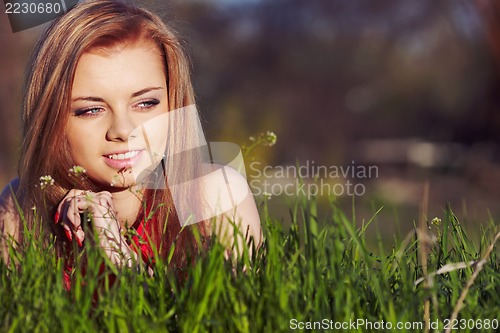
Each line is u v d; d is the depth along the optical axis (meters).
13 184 4.12
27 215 3.83
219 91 40.56
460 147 40.75
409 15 44.66
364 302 2.88
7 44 14.31
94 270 2.92
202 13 39.59
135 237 3.69
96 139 3.65
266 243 3.10
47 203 3.80
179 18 4.52
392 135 55.91
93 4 3.73
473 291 3.07
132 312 2.72
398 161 44.38
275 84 43.78
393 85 51.25
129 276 3.05
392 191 26.16
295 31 44.44
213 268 2.76
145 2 4.29
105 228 3.37
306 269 2.85
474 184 30.05
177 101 3.85
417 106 53.09
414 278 3.23
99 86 3.61
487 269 3.11
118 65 3.64
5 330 2.72
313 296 2.88
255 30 43.44
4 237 3.41
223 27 40.75
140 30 3.71
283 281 2.77
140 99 3.69
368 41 46.91
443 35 44.06
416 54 49.75
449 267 2.90
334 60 46.28
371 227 13.70
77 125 3.66
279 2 43.91
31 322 2.75
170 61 3.83
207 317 2.72
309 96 45.22
